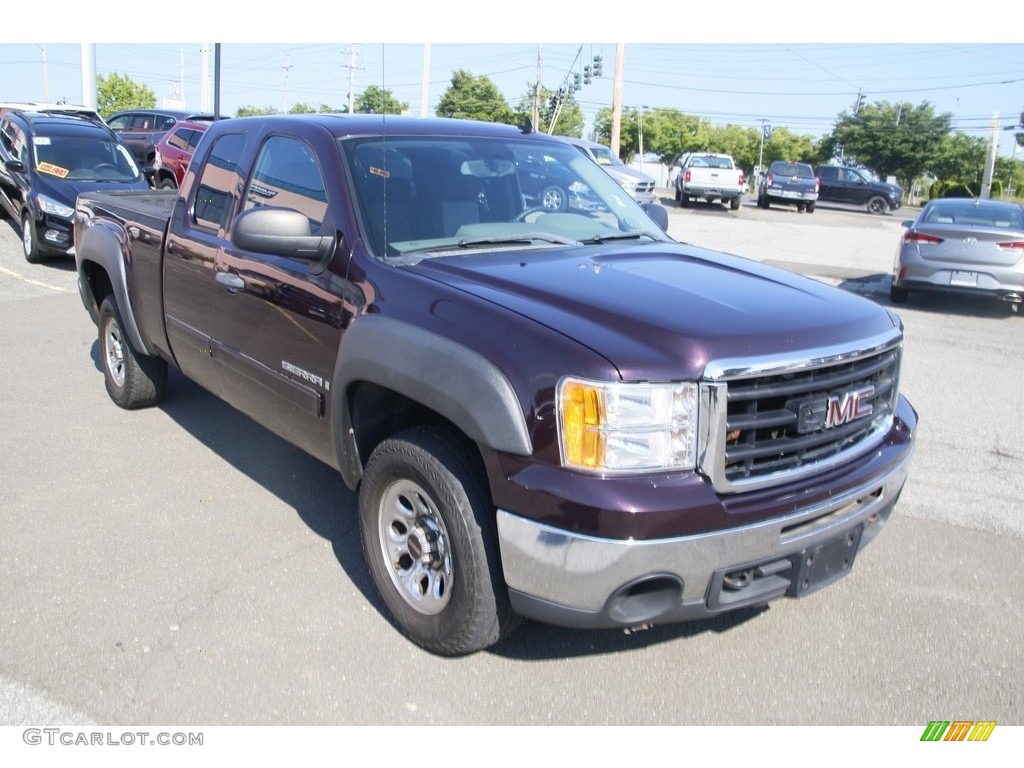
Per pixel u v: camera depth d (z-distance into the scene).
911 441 3.57
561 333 2.88
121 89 62.84
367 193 3.77
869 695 3.23
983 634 3.64
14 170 12.60
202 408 6.21
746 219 27.05
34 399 6.35
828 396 3.06
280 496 4.78
